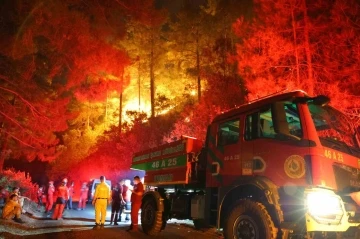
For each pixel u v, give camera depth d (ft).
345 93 42.11
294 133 21.76
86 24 61.26
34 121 65.36
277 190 21.56
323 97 20.86
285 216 20.89
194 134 68.18
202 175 28.99
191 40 122.01
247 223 21.85
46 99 72.23
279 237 20.62
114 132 138.10
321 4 48.96
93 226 41.22
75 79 71.82
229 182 24.73
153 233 32.96
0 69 64.59
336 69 45.57
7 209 40.60
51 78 76.13
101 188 38.45
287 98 22.34
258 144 23.35
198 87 111.14
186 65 128.67
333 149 21.44
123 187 50.93
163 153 33.94
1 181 60.54
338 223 19.49
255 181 22.18
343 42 45.50
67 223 44.42
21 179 69.77
